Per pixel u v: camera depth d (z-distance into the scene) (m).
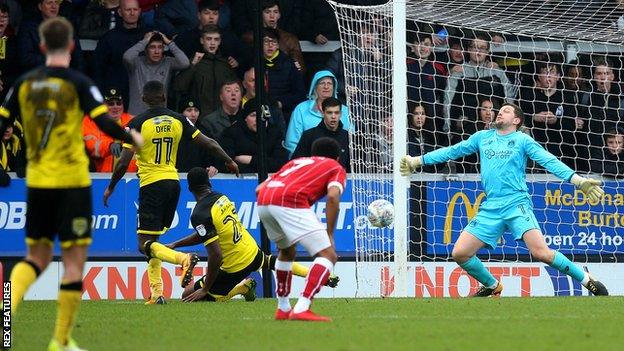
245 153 35.59
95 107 16.47
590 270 35.94
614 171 37.09
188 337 19.17
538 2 35.47
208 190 28.66
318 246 21.14
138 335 19.67
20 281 17.00
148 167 27.97
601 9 36.09
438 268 35.38
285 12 39.59
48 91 16.36
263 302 28.97
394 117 32.12
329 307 26.23
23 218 34.22
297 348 17.19
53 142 16.38
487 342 17.97
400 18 32.22
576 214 36.03
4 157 34.38
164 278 34.44
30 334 20.58
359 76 35.34
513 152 30.02
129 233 34.56
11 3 37.19
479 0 35.06
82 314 24.75
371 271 34.41
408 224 35.38
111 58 37.09
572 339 18.47
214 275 28.52
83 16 38.88
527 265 35.59
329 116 35.34
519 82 38.78
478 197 35.78
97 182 34.56
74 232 16.42
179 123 28.12
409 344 17.67
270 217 21.30
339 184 21.08
